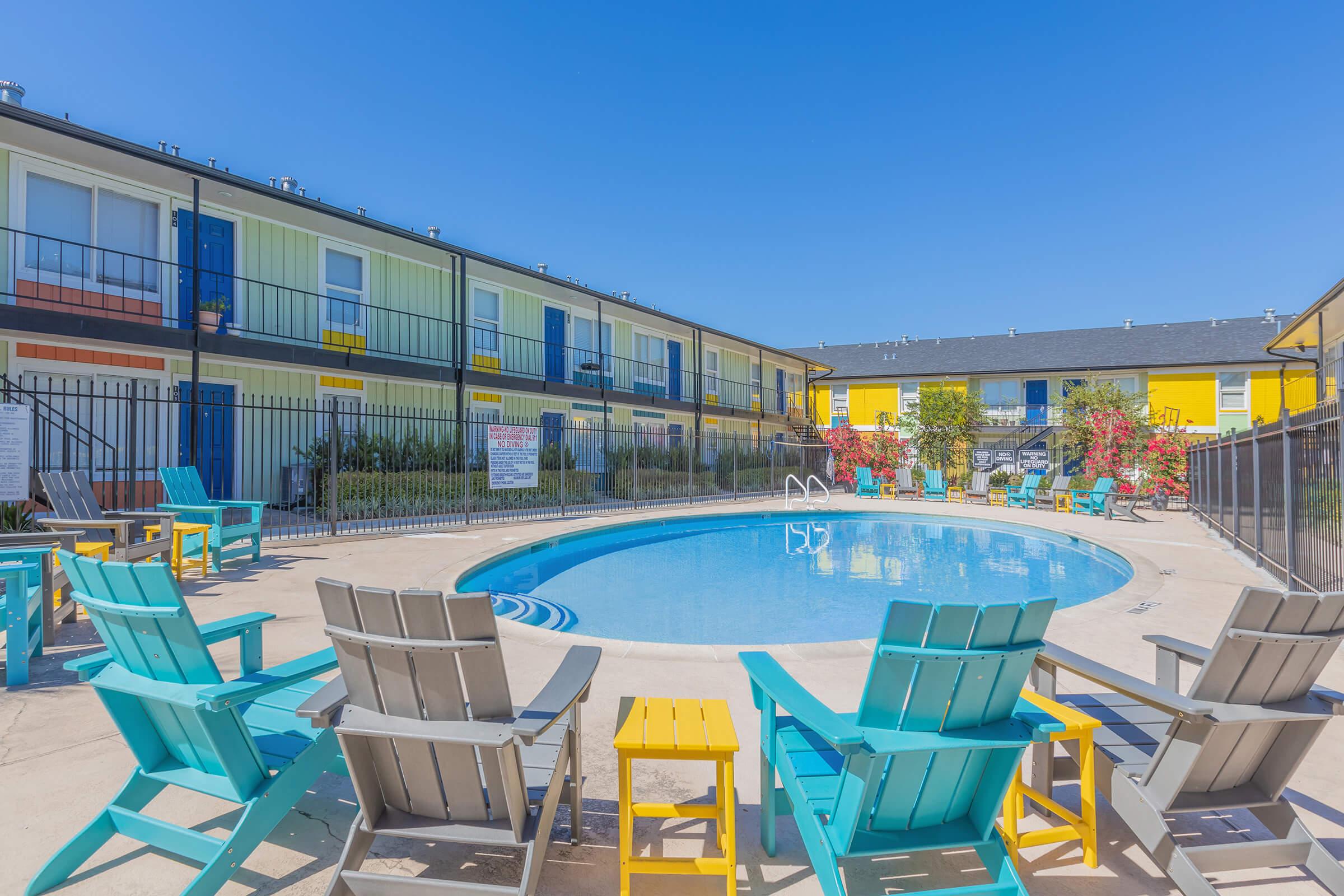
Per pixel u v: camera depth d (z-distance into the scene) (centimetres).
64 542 498
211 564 758
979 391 2995
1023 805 258
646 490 1838
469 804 186
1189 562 882
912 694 179
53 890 200
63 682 388
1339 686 394
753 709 351
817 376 3244
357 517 1198
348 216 1260
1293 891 208
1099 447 2147
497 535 1056
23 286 992
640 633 621
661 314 2072
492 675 173
